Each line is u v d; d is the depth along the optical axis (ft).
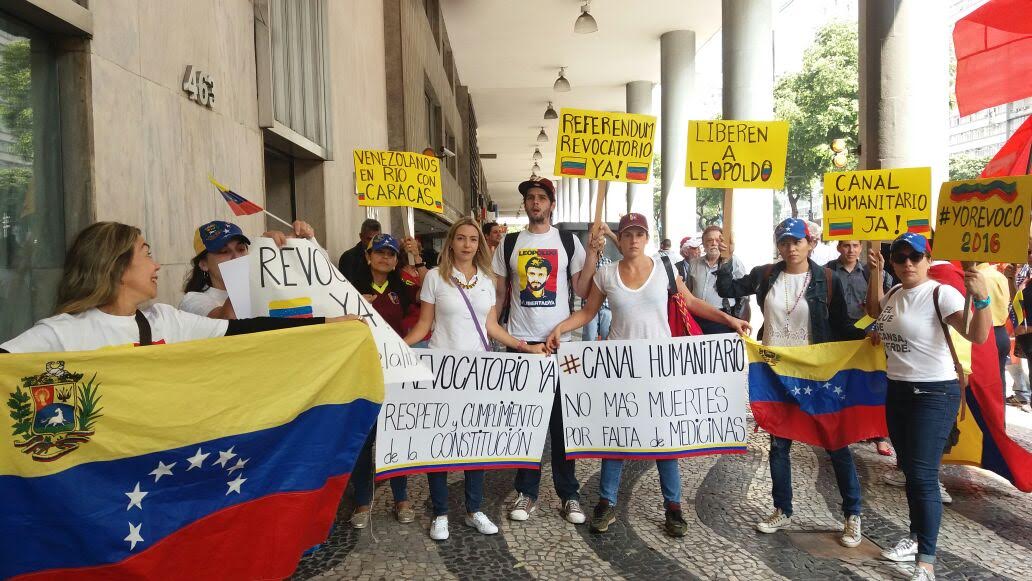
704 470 17.35
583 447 14.06
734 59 45.47
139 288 8.30
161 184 13.74
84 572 7.54
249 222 18.26
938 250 12.36
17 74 10.71
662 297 13.96
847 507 12.98
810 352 13.57
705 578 11.59
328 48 25.16
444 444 13.55
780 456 13.62
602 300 14.51
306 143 22.75
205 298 11.75
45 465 7.30
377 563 12.19
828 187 16.55
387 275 17.17
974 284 11.18
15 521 7.22
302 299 11.07
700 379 13.96
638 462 18.25
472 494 13.70
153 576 7.87
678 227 71.15
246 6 18.43
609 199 112.88
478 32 67.97
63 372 7.40
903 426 12.02
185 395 8.14
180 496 8.11
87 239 8.06
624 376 13.97
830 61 92.27
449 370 13.60
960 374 11.89
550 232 14.76
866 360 13.34
